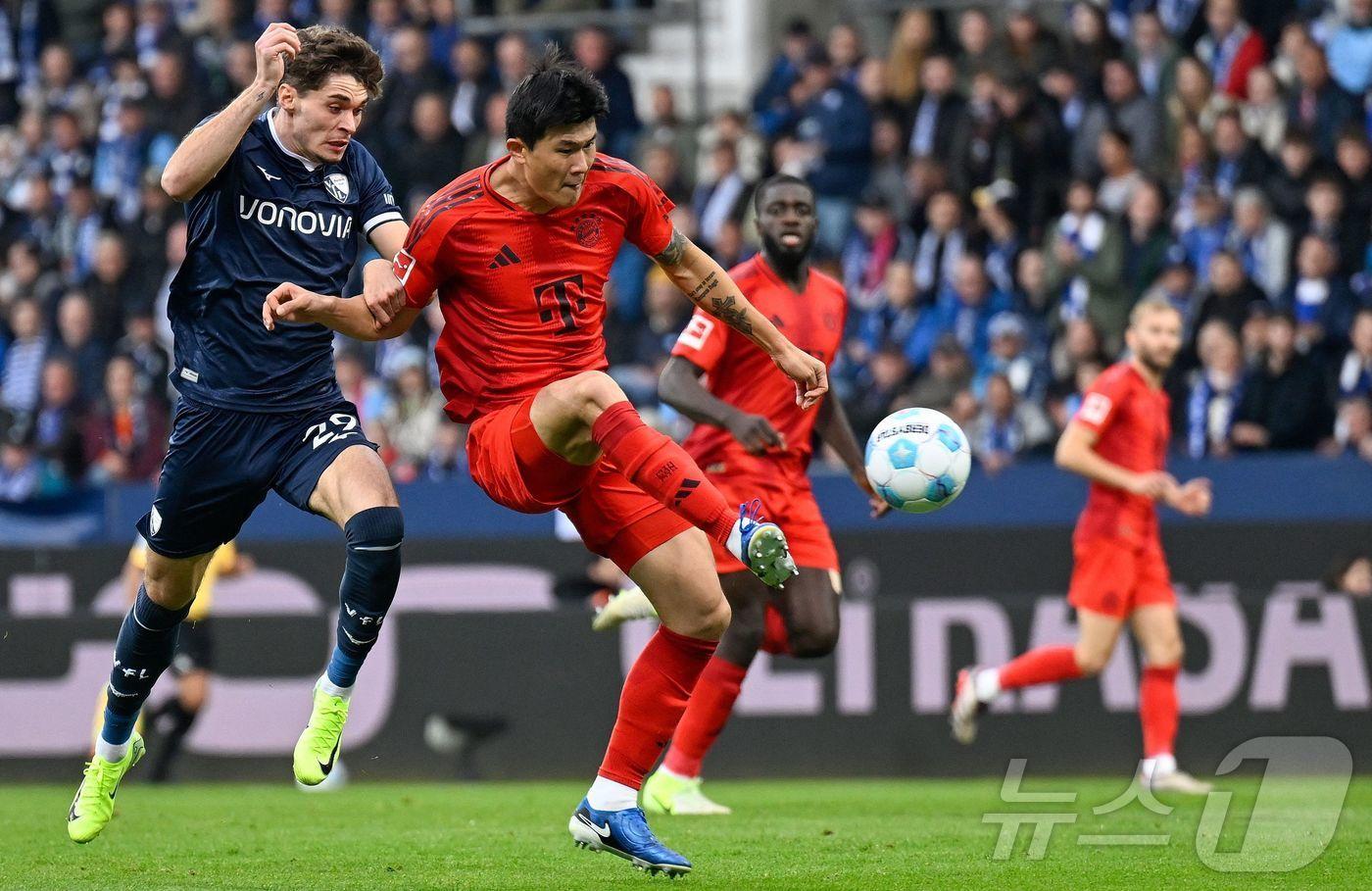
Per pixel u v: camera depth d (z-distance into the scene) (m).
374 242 15.27
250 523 34.28
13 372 39.50
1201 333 34.97
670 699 13.60
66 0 46.44
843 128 40.59
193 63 44.09
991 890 13.17
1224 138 38.09
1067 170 39.28
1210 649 28.95
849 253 39.50
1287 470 32.38
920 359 37.16
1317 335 35.06
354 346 38.50
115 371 37.47
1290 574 31.72
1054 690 28.95
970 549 32.00
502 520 33.69
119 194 42.66
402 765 29.34
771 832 18.06
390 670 29.55
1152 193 36.62
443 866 15.09
